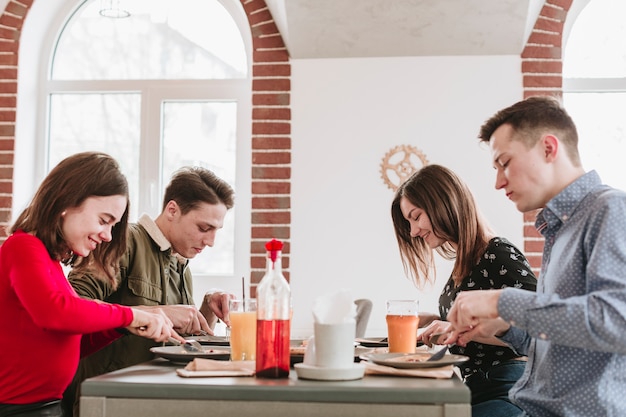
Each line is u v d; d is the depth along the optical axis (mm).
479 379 2141
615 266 1444
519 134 1661
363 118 4094
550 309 1409
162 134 4383
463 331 1769
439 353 1659
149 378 1489
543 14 4074
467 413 1337
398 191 2537
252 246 4102
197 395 1391
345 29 3951
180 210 2557
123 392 1409
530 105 1678
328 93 4117
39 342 1802
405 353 1794
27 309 1707
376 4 3807
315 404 1365
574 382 1522
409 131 4070
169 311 2172
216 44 4406
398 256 4023
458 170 4035
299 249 4070
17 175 4289
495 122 1731
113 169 1930
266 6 4191
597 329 1374
